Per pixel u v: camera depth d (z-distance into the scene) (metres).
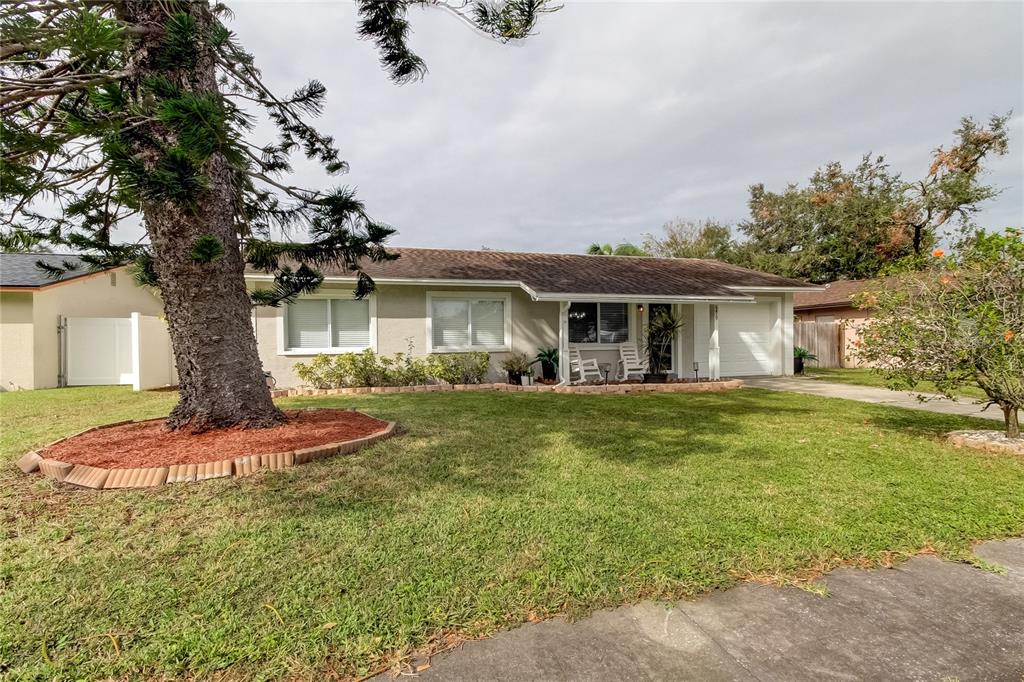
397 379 12.09
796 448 5.96
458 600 2.71
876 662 2.27
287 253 6.81
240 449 5.07
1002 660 2.29
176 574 2.95
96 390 12.55
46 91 2.82
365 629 2.46
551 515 3.83
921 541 3.46
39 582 2.85
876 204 27.86
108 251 6.79
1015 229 5.81
